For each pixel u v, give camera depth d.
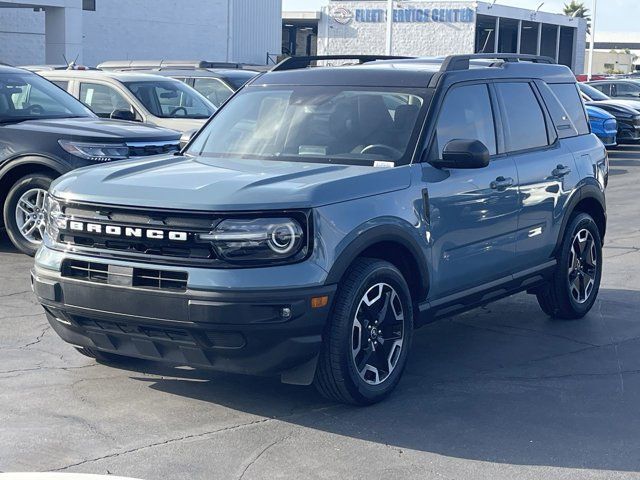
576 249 7.89
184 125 12.72
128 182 5.55
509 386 6.20
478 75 6.85
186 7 40.62
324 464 4.88
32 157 9.70
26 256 10.06
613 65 83.00
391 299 5.79
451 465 4.89
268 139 6.52
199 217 5.18
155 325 5.27
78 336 5.73
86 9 37.31
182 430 5.30
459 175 6.33
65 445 5.06
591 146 8.09
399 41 54.41
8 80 10.59
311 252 5.25
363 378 5.63
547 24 61.22
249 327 5.11
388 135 6.23
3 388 5.94
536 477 4.76
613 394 6.09
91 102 13.12
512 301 8.70
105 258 5.39
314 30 60.31
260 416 5.54
